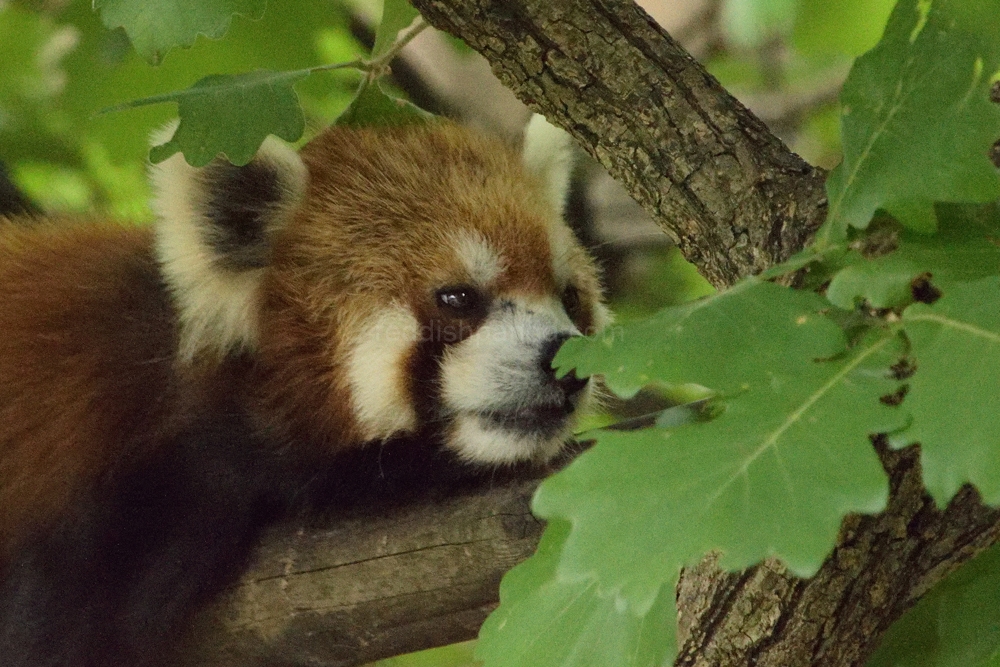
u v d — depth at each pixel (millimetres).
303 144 8812
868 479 3186
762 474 3283
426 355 7402
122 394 7379
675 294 12672
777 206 5242
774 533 3178
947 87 3795
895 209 3793
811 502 3197
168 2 5508
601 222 11875
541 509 3428
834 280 3674
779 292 3691
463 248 7500
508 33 5648
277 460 7219
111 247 8141
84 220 8844
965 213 3893
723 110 5488
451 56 12727
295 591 6727
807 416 3369
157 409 7328
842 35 11453
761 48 13898
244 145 5477
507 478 7391
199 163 5461
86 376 7465
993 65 3738
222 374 7324
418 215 7617
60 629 7105
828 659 4898
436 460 7441
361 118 8188
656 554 3271
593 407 8570
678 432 3455
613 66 5559
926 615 4477
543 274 7699
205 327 7289
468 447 7457
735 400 3471
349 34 11906
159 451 7273
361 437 7309
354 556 6594
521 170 8102
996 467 3094
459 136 8250
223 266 7344
